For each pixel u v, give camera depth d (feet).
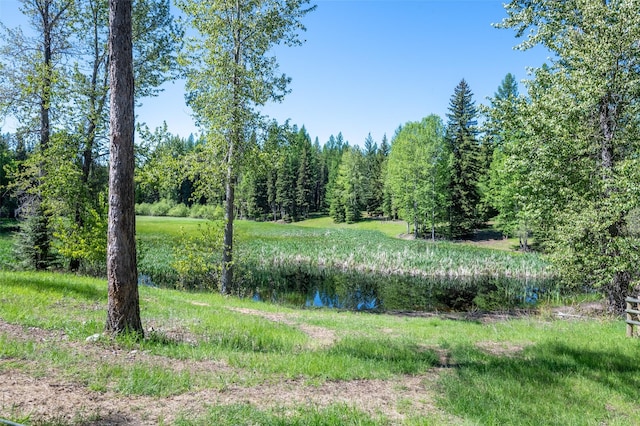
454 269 101.45
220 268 60.23
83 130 58.54
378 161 287.89
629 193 40.22
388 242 149.18
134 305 24.50
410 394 21.09
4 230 129.08
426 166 165.68
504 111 52.44
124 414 14.56
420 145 170.71
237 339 28.40
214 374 19.94
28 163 54.29
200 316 35.63
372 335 37.19
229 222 59.47
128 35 24.29
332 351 28.30
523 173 53.67
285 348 28.32
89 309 31.01
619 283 50.49
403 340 34.65
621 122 49.14
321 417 15.90
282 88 57.67
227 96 54.03
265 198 312.09
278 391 19.04
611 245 43.86
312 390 19.79
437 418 17.76
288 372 21.72
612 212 42.75
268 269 102.89
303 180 297.33
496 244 162.30
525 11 53.01
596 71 44.55
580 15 50.08
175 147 61.82
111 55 24.00
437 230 184.55
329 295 77.15
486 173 179.52
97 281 49.29
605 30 44.32
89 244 54.80
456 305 70.69
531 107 48.57
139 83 64.34
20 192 61.82
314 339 33.55
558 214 48.70
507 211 148.87
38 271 58.49
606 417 20.57
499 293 81.71
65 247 54.54
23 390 15.14
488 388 22.58
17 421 12.76
